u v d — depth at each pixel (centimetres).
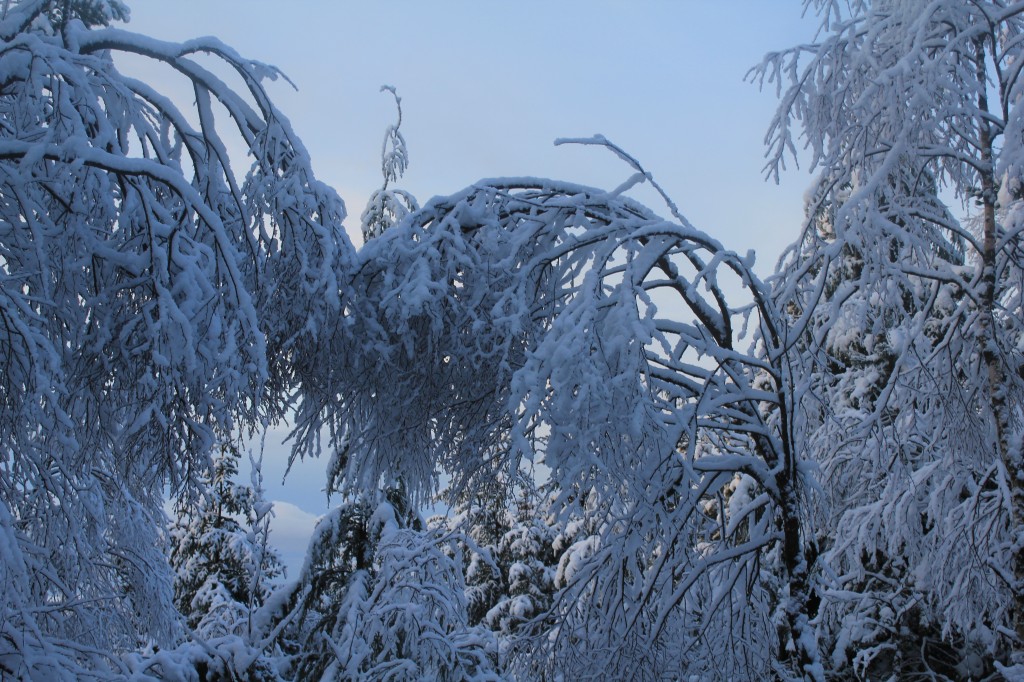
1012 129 730
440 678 892
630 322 552
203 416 534
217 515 1989
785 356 720
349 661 860
